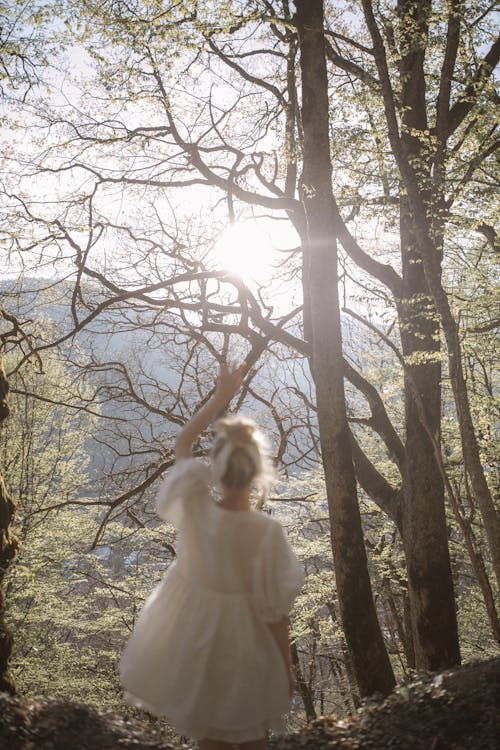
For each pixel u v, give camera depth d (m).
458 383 8.85
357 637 9.53
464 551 18.70
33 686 18.61
